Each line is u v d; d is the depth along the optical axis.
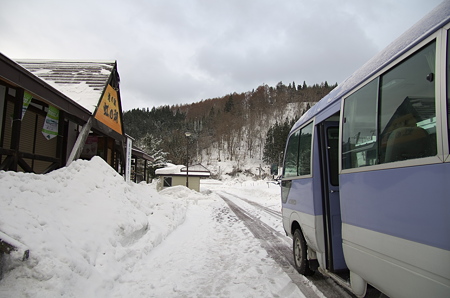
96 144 14.16
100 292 3.79
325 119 4.02
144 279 4.59
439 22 2.02
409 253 2.12
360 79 3.06
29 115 9.59
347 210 3.17
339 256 3.92
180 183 33.22
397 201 2.28
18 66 5.79
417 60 2.20
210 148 109.69
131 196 7.71
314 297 3.92
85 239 4.57
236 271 5.10
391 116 2.47
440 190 1.85
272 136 83.56
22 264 3.22
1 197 4.04
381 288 2.54
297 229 5.07
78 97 10.52
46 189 5.15
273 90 156.25
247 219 12.15
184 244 7.22
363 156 2.89
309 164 4.50
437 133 1.92
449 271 1.76
